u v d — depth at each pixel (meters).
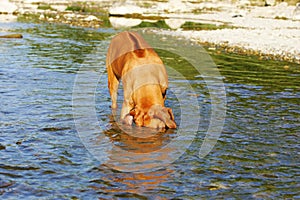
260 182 8.63
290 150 10.31
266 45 26.20
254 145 10.56
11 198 7.72
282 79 17.92
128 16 40.97
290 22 39.44
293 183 8.62
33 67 17.94
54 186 8.23
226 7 50.81
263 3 53.91
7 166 8.94
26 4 48.31
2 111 12.23
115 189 8.20
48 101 13.36
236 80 17.48
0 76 16.09
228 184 8.52
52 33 28.83
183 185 8.44
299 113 13.20
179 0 53.59
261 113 13.09
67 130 11.10
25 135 10.64
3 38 25.56
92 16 38.53
